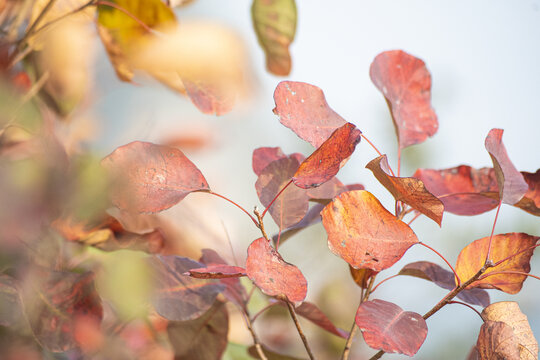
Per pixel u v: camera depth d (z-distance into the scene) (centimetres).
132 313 79
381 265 72
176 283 79
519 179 76
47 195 71
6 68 79
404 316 74
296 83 74
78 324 75
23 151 74
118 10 79
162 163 74
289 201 79
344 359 76
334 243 72
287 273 72
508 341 72
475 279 74
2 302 72
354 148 72
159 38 79
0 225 70
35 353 74
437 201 72
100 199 73
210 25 80
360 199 73
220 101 80
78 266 79
